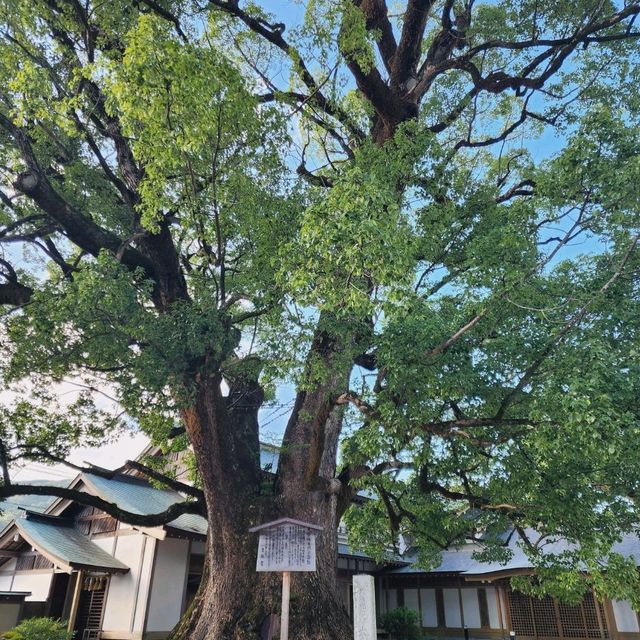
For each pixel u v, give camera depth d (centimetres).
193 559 1541
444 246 815
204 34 821
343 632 754
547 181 643
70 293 618
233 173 711
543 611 1784
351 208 516
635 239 579
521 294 630
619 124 612
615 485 735
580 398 481
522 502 868
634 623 1614
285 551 652
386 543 1276
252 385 1030
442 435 702
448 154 970
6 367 806
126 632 1365
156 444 1113
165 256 880
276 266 687
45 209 820
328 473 923
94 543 1592
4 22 761
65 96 768
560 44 1114
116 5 793
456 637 1962
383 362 632
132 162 909
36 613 1497
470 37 1157
